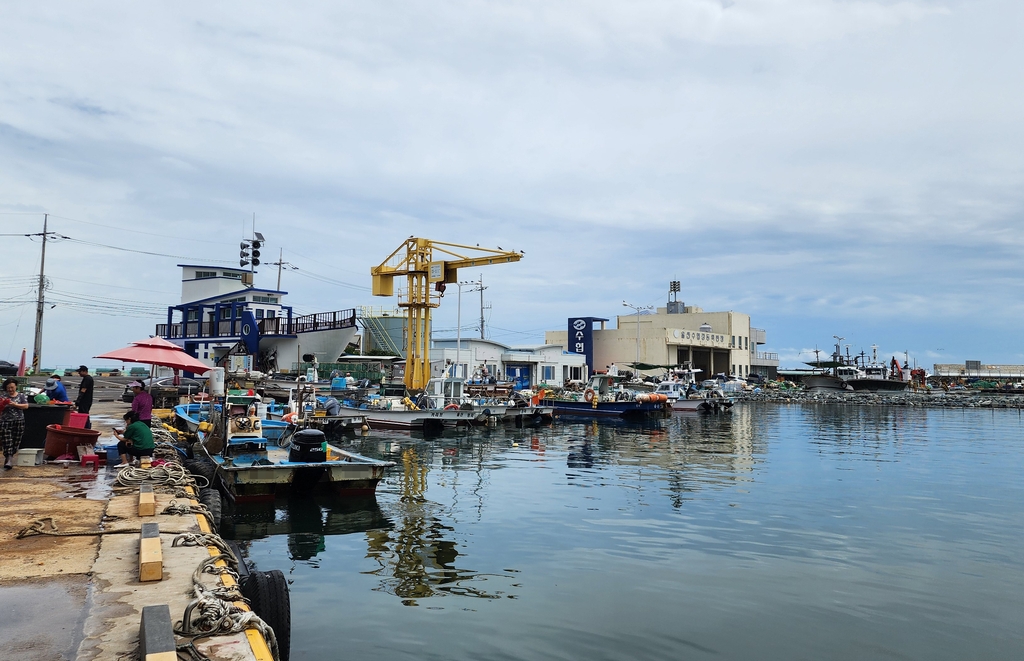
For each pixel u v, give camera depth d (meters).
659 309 104.19
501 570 10.89
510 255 43.56
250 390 28.80
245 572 8.17
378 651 7.76
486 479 20.00
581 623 8.70
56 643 4.65
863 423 46.19
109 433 18.45
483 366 58.28
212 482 15.26
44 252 52.06
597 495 17.47
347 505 15.66
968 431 39.91
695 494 17.83
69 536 7.55
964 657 7.95
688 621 8.85
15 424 12.34
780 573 10.97
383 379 51.47
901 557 12.02
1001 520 15.09
